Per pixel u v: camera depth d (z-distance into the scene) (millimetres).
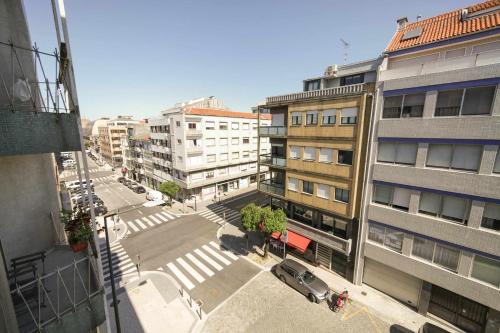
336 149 16922
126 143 59719
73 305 5820
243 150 45000
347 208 16859
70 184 49344
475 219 11906
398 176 14156
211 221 30297
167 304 15781
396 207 14750
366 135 15523
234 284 17781
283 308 15375
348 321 14336
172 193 35031
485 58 11000
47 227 8891
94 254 7574
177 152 36938
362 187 16094
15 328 4949
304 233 20062
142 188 45562
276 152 22547
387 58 16547
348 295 16359
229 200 39219
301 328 13883
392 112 14141
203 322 14336
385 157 14750
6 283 4781
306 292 16234
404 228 14359
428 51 14945
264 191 23203
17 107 6777
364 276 17406
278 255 21859
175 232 27078
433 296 14375
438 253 13453
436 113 12609
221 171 41906
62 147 6051
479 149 11562
